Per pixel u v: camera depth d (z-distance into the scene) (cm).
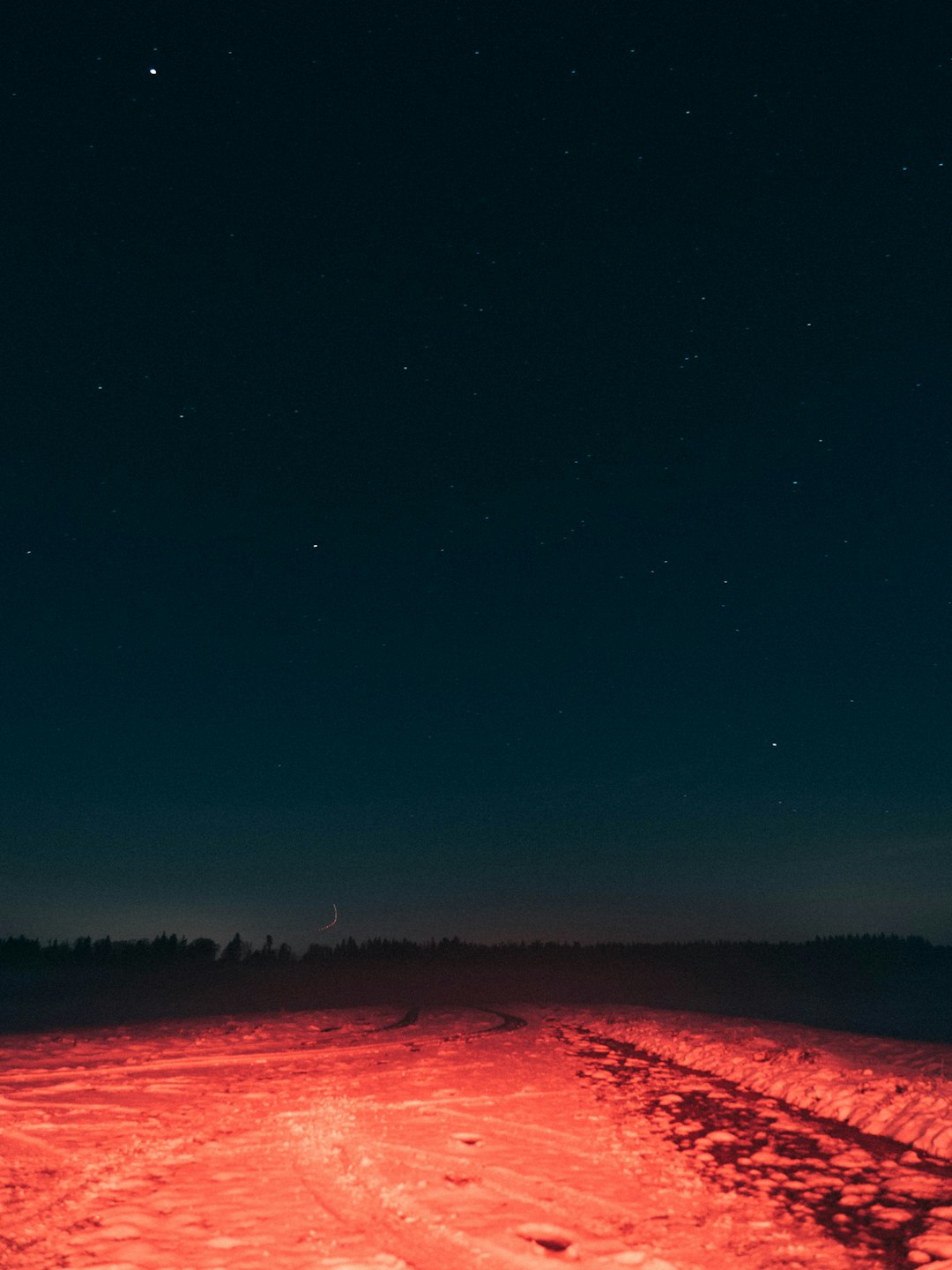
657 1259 431
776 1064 1042
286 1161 643
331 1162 638
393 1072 1141
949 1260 425
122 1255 435
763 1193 555
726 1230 479
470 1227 483
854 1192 552
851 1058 1034
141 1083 1042
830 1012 2572
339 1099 925
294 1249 445
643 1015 1948
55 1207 519
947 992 3269
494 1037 1591
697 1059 1197
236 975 3841
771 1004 2867
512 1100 916
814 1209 519
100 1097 940
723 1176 599
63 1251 441
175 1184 576
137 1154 666
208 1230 477
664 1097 923
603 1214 510
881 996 3158
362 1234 471
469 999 2906
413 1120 806
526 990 3406
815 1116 815
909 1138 697
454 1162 641
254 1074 1122
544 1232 477
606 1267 422
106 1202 532
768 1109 855
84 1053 1359
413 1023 1930
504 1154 664
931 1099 763
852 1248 449
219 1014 2267
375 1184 574
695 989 3428
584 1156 657
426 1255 437
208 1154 665
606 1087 1002
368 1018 2089
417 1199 537
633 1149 681
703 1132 745
